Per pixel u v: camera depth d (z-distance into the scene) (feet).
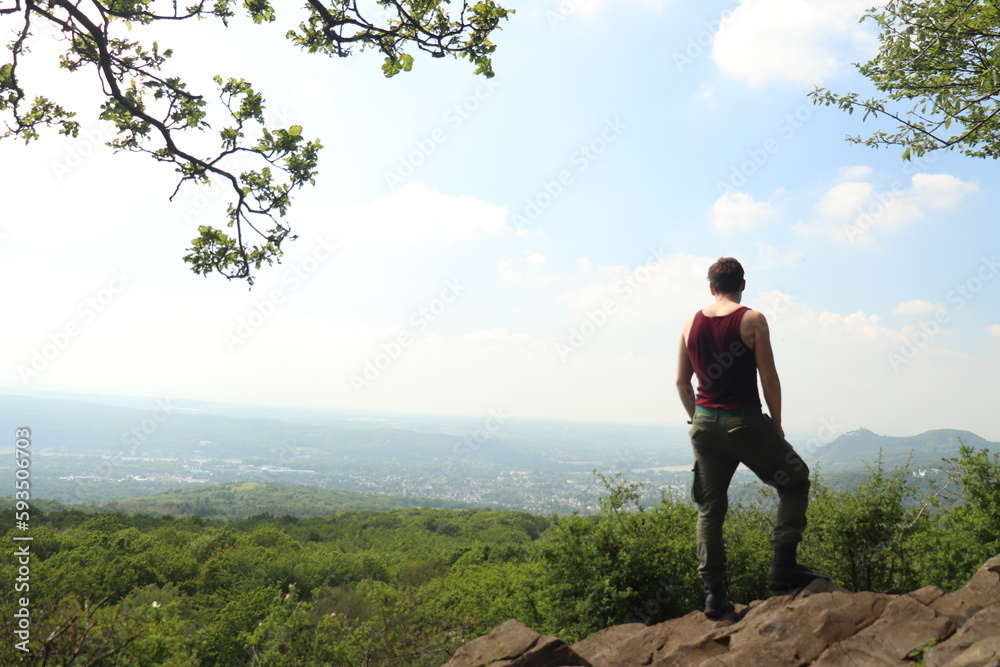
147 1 19.01
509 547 84.99
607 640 10.14
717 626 9.39
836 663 7.14
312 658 12.51
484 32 18.33
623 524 13.39
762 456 9.43
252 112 20.01
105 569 72.28
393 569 94.27
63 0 16.15
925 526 13.41
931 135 17.25
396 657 13.50
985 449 13.60
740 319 9.50
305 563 92.79
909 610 7.68
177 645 9.76
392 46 18.51
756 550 12.87
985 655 5.75
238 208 19.94
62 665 8.32
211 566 86.94
